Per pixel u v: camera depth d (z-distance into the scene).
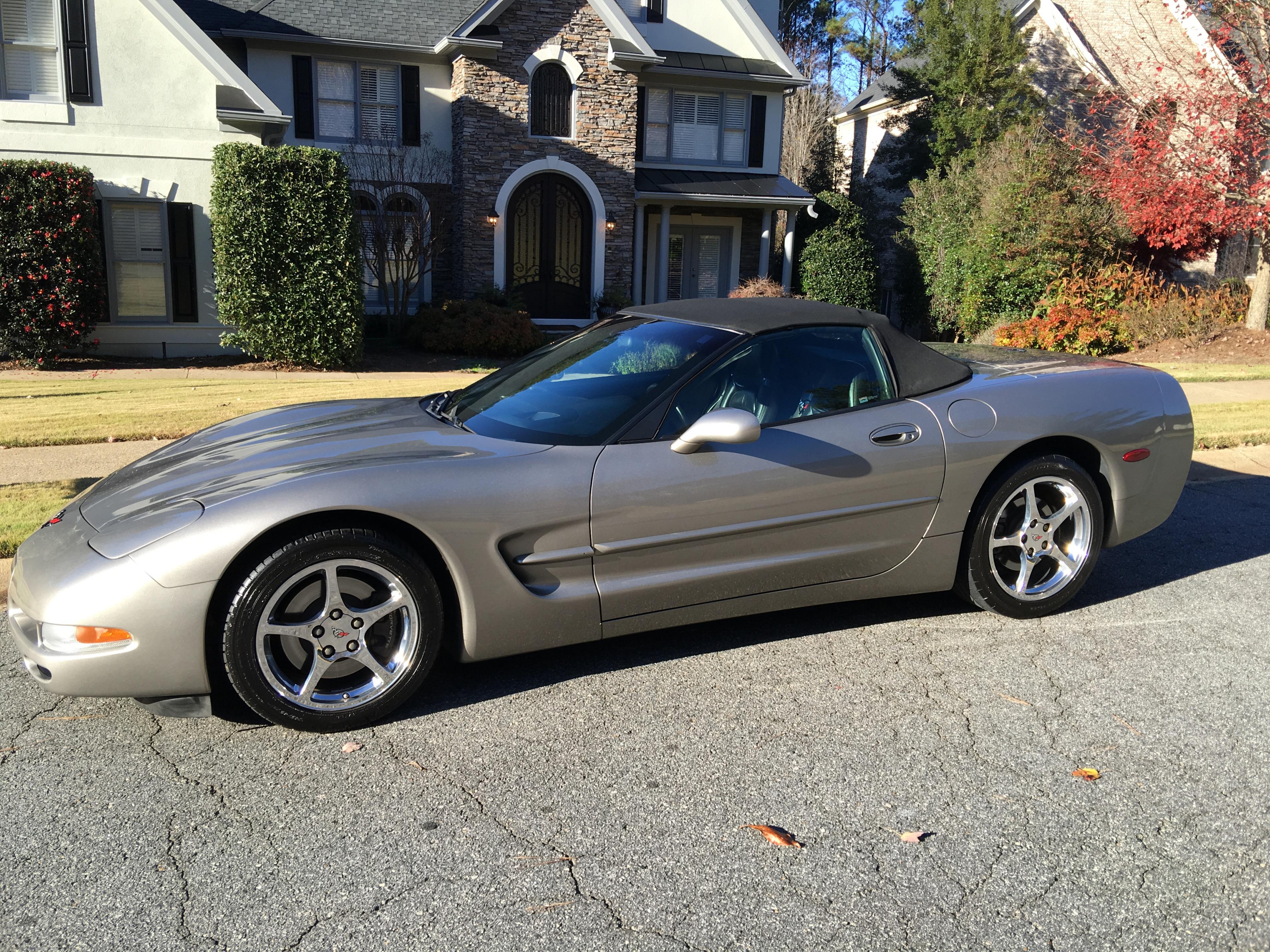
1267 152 15.52
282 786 2.78
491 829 2.57
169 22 13.77
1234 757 2.97
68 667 2.82
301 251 13.12
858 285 21.52
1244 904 2.28
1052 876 2.38
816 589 3.76
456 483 3.13
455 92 18.16
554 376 3.89
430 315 15.90
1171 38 21.91
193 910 2.22
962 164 23.66
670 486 3.38
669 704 3.32
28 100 13.56
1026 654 3.76
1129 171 16.00
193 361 14.07
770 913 2.23
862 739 3.07
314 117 18.19
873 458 3.67
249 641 2.92
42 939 2.12
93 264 12.88
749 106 21.59
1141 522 4.33
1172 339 15.66
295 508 2.91
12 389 10.38
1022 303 17.98
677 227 21.75
